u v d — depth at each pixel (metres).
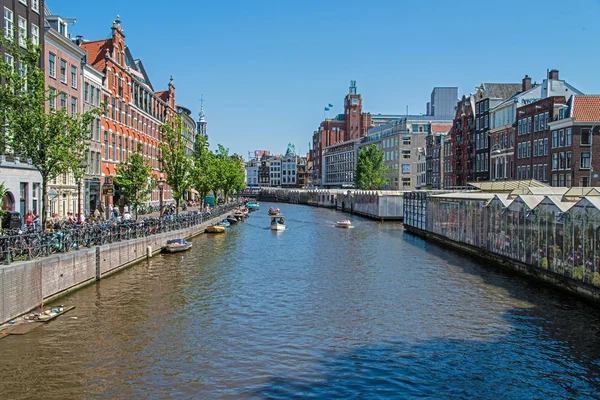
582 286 24.03
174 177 53.41
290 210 118.00
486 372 15.97
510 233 32.62
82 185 44.69
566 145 55.16
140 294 25.39
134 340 18.44
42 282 21.80
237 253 40.91
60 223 30.98
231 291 26.48
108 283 27.73
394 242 50.00
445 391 14.64
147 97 69.62
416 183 124.94
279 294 25.97
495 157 75.44
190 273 31.39
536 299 24.84
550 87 69.81
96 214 41.84
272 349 17.78
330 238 53.91
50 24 42.34
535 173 62.12
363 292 26.53
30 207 34.97
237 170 108.38
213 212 67.00
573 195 30.41
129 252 33.06
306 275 31.31
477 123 83.62
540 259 28.36
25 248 21.64
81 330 19.34
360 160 119.19
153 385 14.71
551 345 18.33
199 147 73.75
